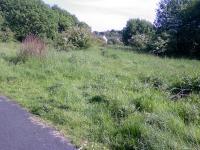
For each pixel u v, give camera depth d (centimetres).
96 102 914
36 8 4738
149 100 852
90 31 2870
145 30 5828
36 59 1504
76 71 1344
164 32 3106
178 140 630
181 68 1683
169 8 3481
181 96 970
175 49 2931
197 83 1048
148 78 1234
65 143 662
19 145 642
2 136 682
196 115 764
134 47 3562
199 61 2278
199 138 632
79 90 1051
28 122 775
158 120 710
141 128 673
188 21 3083
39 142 661
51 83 1176
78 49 2625
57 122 781
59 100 929
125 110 801
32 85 1148
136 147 622
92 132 712
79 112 838
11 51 1873
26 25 4609
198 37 2916
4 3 4741
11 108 884
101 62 1703
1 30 4331
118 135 680
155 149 598
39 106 879
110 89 1048
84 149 637
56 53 1684
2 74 1259
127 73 1396
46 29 4744
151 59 2181
